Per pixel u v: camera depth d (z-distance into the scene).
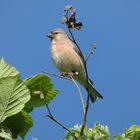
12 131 5.78
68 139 5.78
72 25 5.74
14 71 5.55
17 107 5.44
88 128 5.85
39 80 6.12
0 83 5.47
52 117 5.58
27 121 5.79
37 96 6.17
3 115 5.41
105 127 5.86
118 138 5.71
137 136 5.81
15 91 5.48
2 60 5.62
